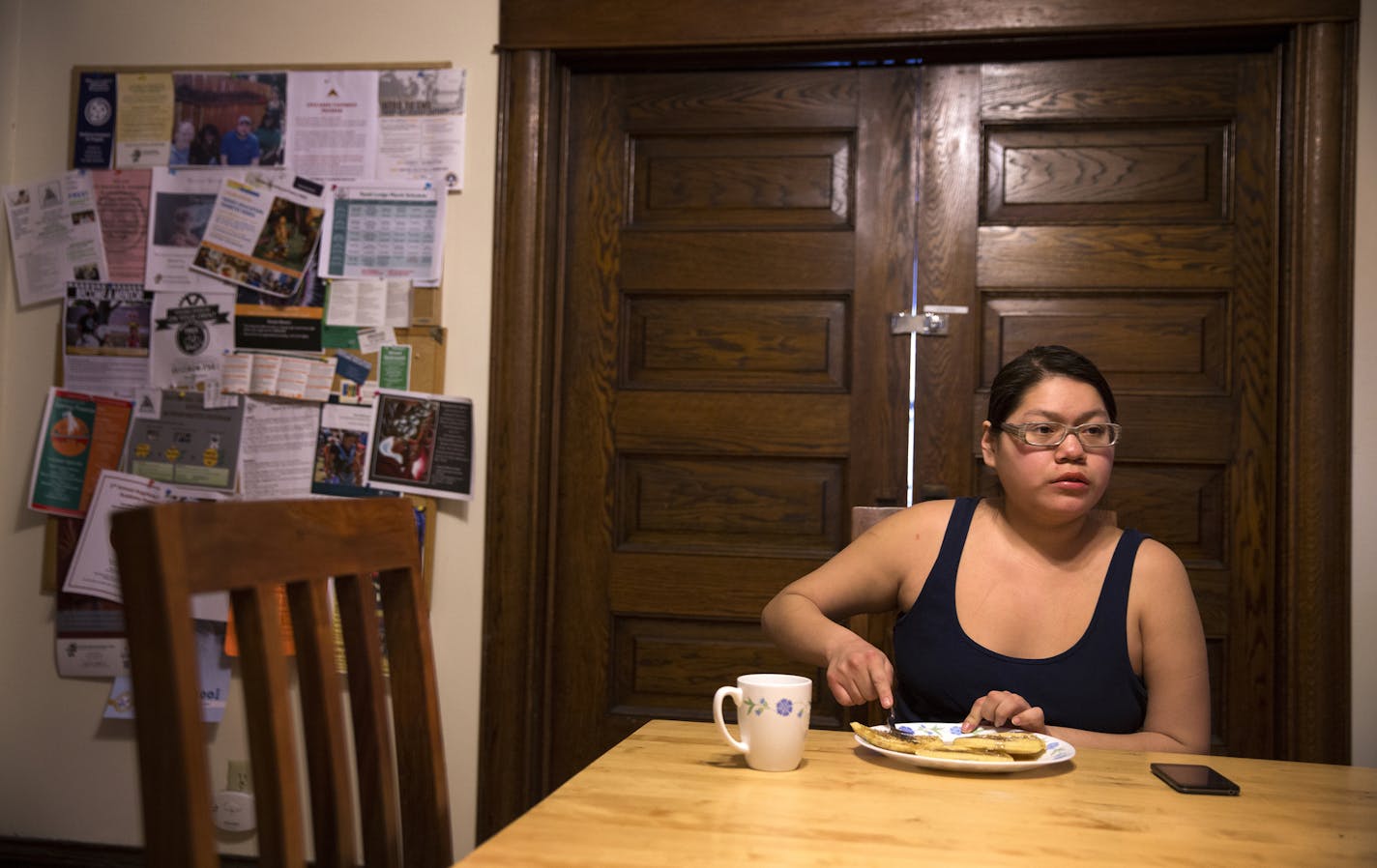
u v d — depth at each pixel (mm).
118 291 2588
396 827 980
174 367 2561
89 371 2584
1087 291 2404
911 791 970
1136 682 1419
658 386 2529
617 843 806
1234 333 2350
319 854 872
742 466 2510
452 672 2457
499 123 2475
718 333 2523
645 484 2531
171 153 2590
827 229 2488
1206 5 2283
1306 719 2193
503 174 2475
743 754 1108
